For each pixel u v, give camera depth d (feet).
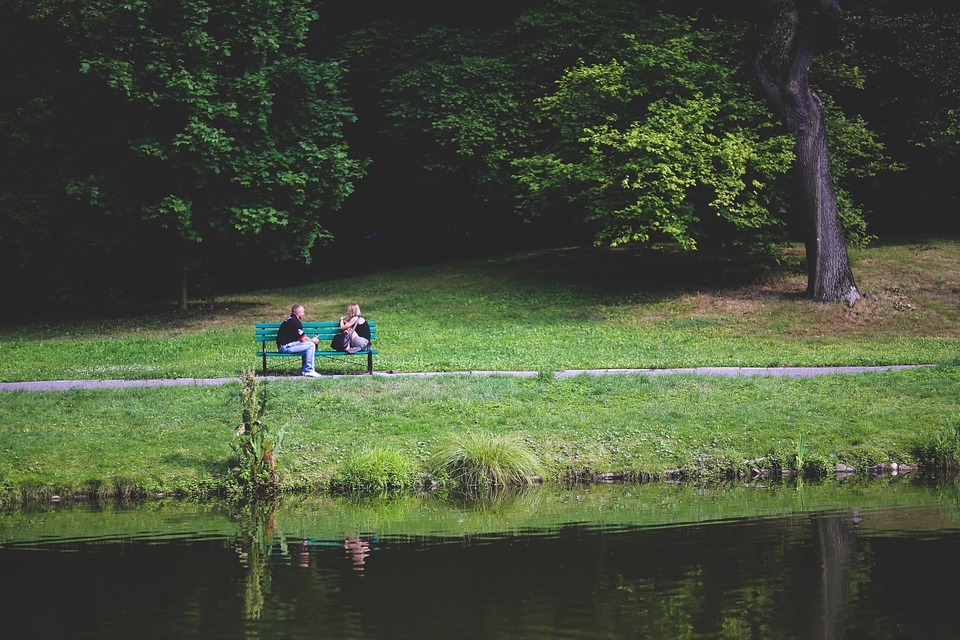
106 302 102.63
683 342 74.43
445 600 24.29
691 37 93.20
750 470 43.91
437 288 98.84
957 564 26.73
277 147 88.74
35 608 24.26
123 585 26.40
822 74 96.89
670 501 37.91
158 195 86.33
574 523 33.71
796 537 30.35
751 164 85.97
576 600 24.04
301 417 49.16
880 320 80.59
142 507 39.34
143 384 56.34
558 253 111.45
